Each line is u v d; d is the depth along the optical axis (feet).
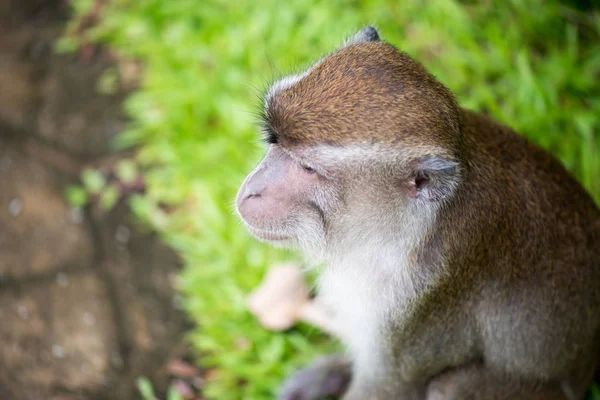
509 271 3.54
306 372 3.92
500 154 3.55
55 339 4.07
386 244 3.47
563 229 3.58
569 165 4.15
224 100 4.38
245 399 3.96
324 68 3.44
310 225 3.49
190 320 4.10
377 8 4.49
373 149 3.36
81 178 4.36
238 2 4.57
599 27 4.35
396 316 3.53
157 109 4.44
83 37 4.65
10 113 4.50
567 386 3.71
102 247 4.23
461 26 4.40
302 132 3.39
